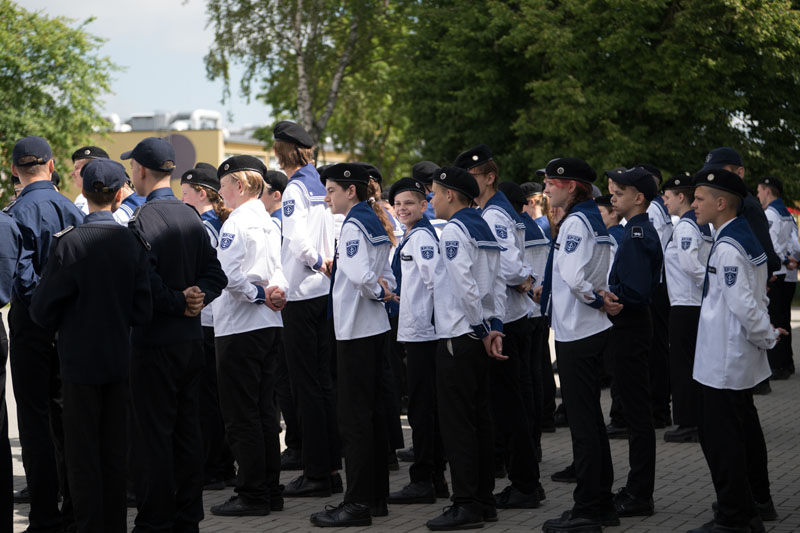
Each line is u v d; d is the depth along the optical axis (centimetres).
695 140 2398
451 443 582
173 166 548
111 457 498
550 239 919
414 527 592
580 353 571
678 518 607
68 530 576
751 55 2328
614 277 613
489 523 596
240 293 597
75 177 768
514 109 2628
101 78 3453
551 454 815
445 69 2617
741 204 553
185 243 533
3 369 527
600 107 2328
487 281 574
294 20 2962
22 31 3369
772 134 2450
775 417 976
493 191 686
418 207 637
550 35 2311
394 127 3959
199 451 546
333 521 590
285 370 776
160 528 519
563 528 557
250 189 615
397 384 855
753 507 542
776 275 1206
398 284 718
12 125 3250
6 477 529
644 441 614
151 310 505
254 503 622
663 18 2391
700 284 809
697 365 552
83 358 487
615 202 626
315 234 677
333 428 691
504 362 630
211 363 706
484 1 2550
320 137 3092
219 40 3012
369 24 3050
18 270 548
